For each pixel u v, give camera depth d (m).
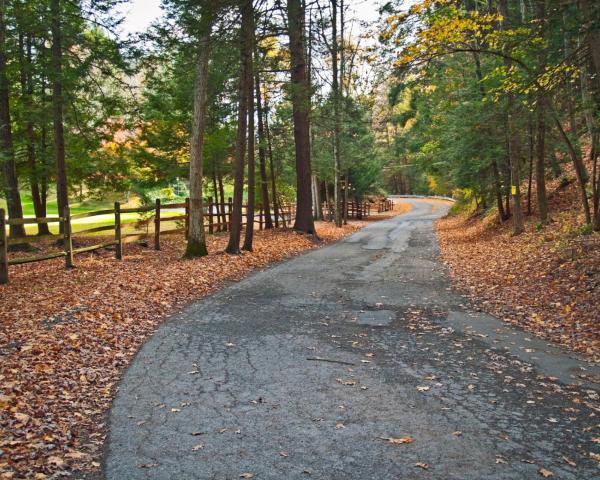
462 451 3.61
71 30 14.70
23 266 12.29
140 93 19.48
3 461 3.38
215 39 12.95
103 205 37.59
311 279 11.27
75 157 19.06
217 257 13.64
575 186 18.33
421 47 9.51
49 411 4.26
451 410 4.34
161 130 20.88
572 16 7.84
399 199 72.00
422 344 6.36
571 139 15.56
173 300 8.90
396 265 13.51
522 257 12.10
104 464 3.47
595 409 4.36
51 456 3.53
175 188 47.53
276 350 6.09
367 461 3.48
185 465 3.45
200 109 13.59
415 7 8.78
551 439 3.79
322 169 30.77
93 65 15.41
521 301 8.52
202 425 4.06
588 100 11.30
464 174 20.05
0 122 15.17
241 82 14.17
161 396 4.68
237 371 5.35
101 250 15.55
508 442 3.74
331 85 20.12
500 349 6.15
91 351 5.90
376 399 4.59
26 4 14.21
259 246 16.59
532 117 12.08
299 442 3.76
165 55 15.53
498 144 17.55
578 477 3.26
